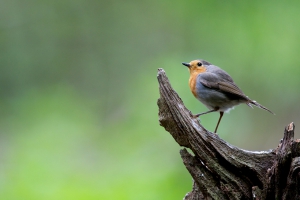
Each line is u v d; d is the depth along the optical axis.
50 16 19.84
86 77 19.41
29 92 18.69
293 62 14.71
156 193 11.73
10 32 19.44
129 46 19.11
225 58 15.51
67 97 17.78
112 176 12.97
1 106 18.19
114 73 19.12
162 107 6.81
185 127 6.74
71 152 14.80
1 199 12.16
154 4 18.73
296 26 14.88
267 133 15.06
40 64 19.50
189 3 16.69
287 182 6.29
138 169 12.99
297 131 15.23
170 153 13.55
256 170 6.61
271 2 15.25
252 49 15.10
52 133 15.67
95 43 19.66
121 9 19.56
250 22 15.28
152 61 16.50
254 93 15.25
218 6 15.99
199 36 16.33
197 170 6.85
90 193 11.77
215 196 6.75
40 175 13.04
